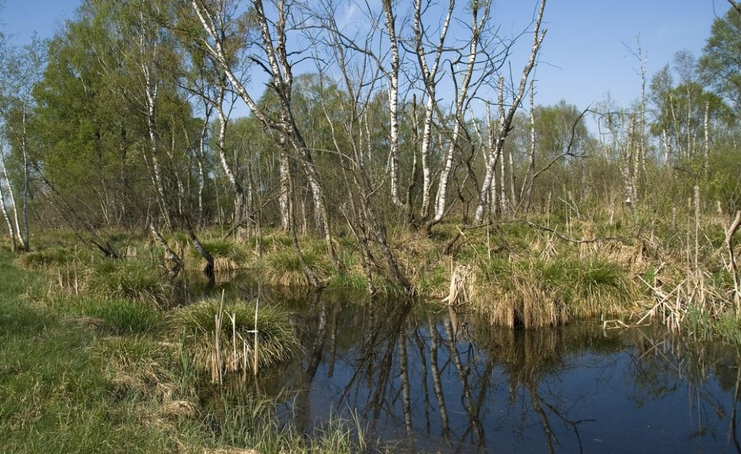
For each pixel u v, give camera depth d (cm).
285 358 764
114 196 2006
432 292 1158
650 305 905
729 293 834
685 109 2845
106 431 454
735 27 2367
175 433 484
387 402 627
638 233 1059
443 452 493
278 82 1129
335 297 1210
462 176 2464
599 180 1655
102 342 684
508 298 921
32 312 793
